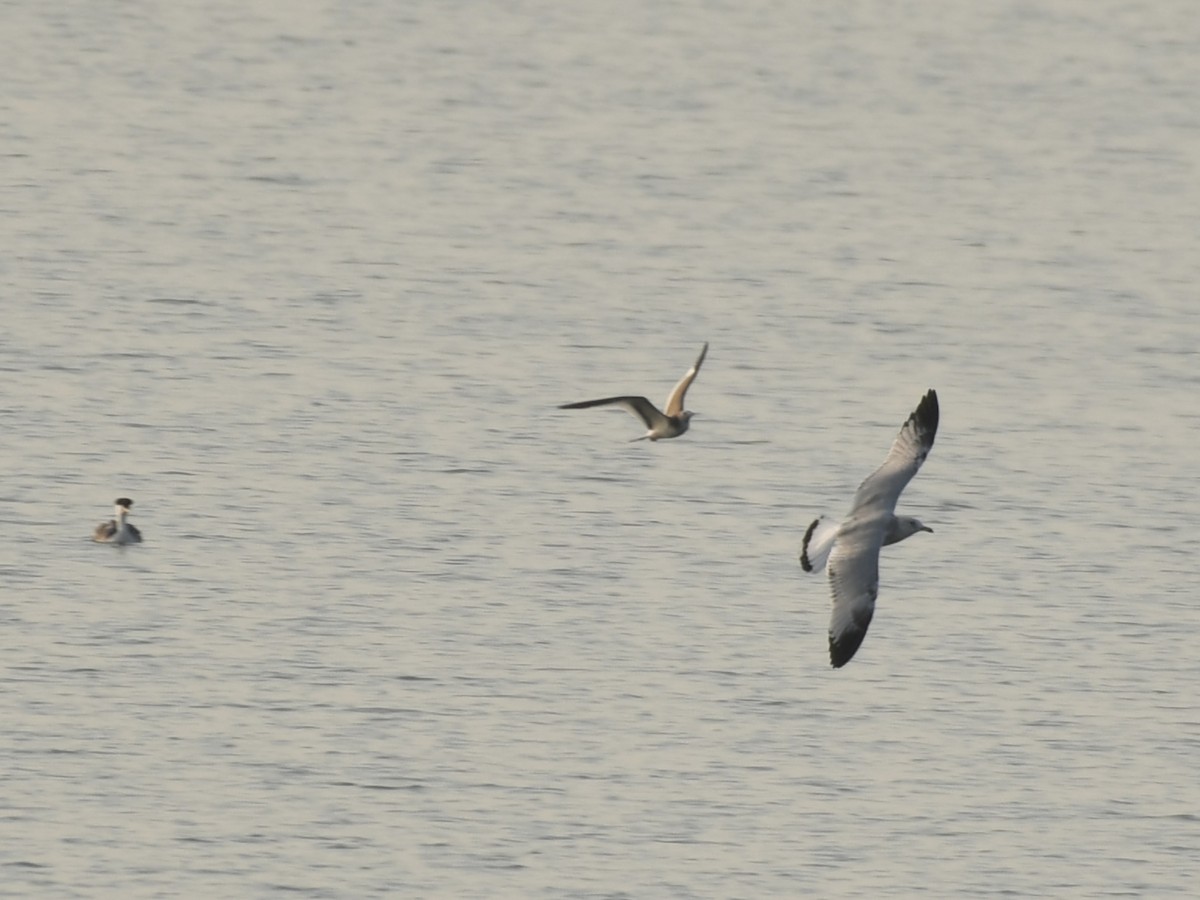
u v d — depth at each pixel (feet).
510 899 92.89
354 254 217.97
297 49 330.34
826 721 112.57
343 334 188.34
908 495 150.82
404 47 335.26
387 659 118.62
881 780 105.91
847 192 256.11
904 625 126.52
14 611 123.85
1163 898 95.40
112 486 146.92
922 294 209.87
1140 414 172.96
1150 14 377.71
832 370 182.29
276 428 160.86
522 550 137.28
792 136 285.64
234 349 181.98
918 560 137.59
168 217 230.27
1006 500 150.10
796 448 160.56
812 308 202.90
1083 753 109.81
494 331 191.21
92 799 101.30
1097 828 101.71
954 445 162.71
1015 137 290.56
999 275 219.20
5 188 239.30
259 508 143.43
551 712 112.27
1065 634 125.70
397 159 264.93
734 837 99.40
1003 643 123.95
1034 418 170.60
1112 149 285.64
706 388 175.32
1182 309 208.23
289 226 229.66
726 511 146.51
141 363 176.24
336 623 123.75
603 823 100.17
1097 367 186.70
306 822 99.71
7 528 137.80
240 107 290.15
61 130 270.26
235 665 117.19
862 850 98.43
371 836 98.43
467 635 122.52
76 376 171.73
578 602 128.36
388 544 137.49
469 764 105.91
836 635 59.98
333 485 148.77
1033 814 102.89
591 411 168.25
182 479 148.97
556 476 152.46
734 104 304.30
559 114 294.46
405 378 175.63
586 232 231.71
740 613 127.65
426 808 101.24
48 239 217.36
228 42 332.39
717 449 159.94
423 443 158.71
